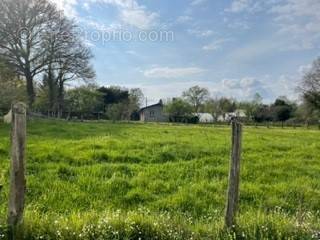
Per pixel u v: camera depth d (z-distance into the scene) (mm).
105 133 26391
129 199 9844
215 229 6488
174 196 10117
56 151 15562
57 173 12000
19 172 6027
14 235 5812
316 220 7316
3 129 24484
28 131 25016
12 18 45969
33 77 49719
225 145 20281
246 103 99938
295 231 6426
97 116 75625
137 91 103812
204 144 20547
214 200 9945
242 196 10500
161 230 6227
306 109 73875
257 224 6562
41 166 12766
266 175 13391
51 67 50031
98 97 81125
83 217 6605
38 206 8492
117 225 6250
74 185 10656
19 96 35875
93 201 9461
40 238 5836
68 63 50000
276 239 6277
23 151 6074
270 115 98625
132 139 21703
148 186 11039
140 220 6449
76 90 74312
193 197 10031
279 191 11164
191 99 113062
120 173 12461
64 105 60969
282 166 15211
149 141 20469
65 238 5906
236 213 6652
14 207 5984
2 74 40844
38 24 47469
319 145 23469
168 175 12594
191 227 6555
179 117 91562
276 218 6930
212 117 110188
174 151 17062
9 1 46062
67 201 9289
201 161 15125
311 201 10375
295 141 26375
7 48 47406
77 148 16812
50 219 6438
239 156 6703
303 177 13383
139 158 15250
